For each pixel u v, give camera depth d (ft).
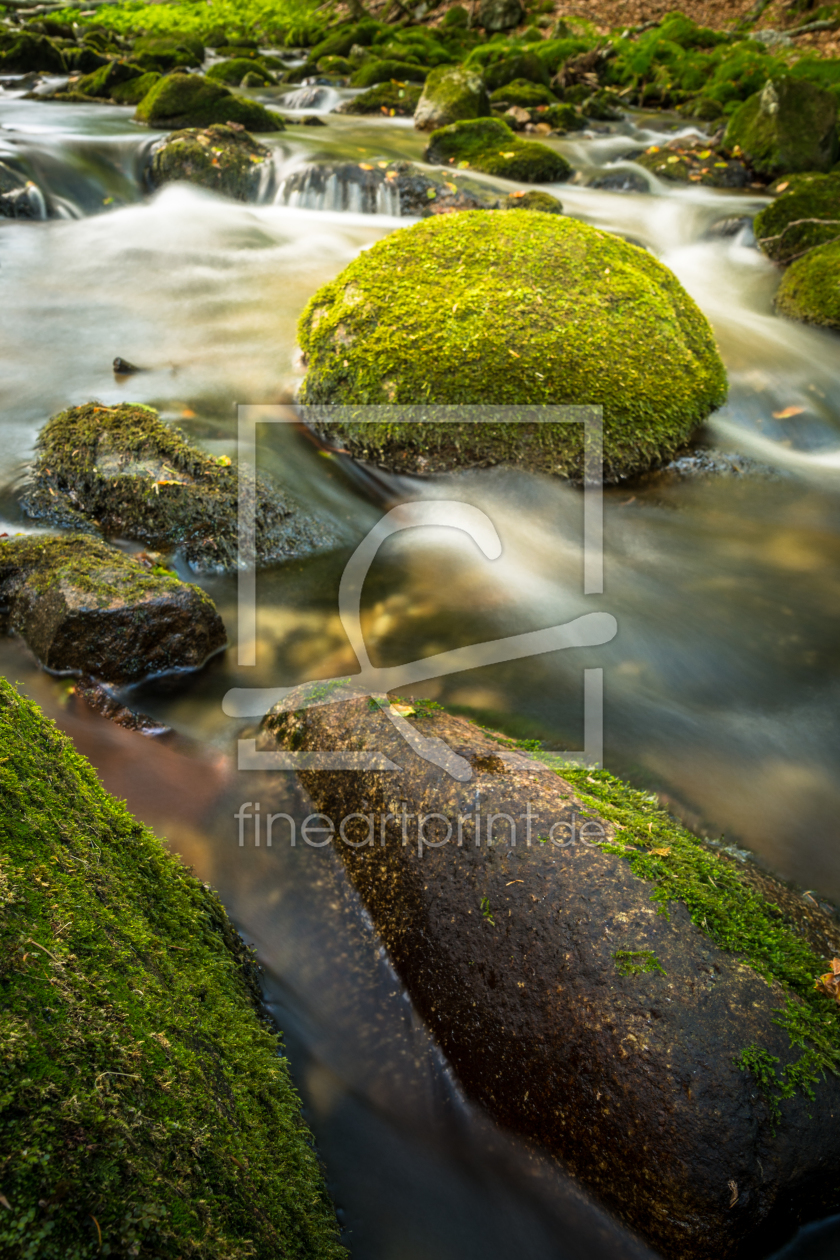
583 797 8.23
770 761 11.16
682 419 17.87
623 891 6.97
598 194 37.83
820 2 65.16
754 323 25.36
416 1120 6.88
